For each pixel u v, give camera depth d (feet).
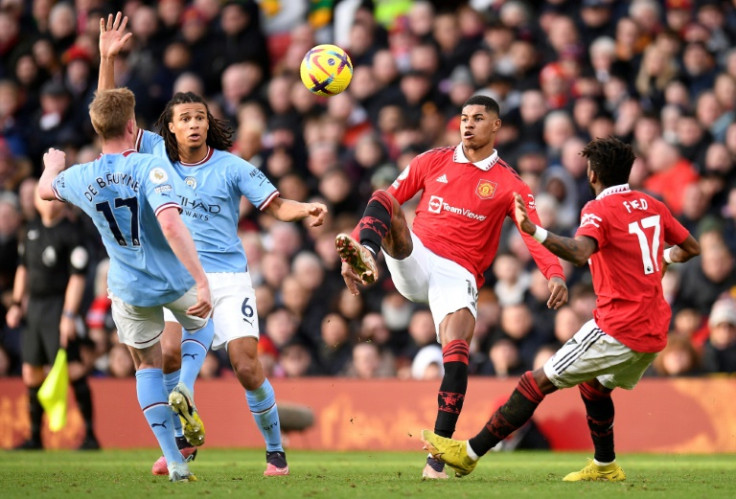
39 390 127.65
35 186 154.81
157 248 66.69
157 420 69.26
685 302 135.95
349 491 63.67
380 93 173.88
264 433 78.33
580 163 149.59
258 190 76.79
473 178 79.77
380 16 194.90
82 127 180.04
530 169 151.74
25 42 192.44
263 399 76.69
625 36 166.09
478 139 79.41
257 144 167.43
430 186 81.05
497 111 80.33
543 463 100.12
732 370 124.36
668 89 159.63
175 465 69.72
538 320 134.21
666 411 118.83
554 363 69.62
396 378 127.65
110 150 66.59
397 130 166.30
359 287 143.74
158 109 181.16
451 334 76.23
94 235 153.28
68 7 192.54
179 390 63.82
